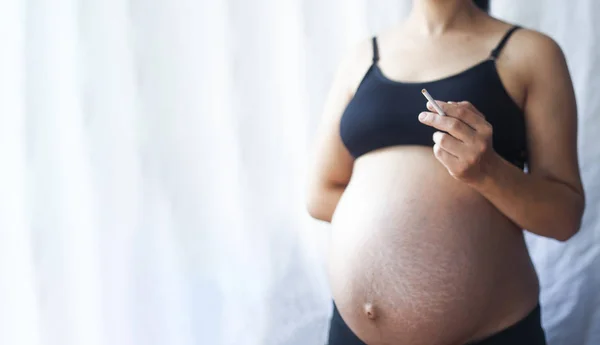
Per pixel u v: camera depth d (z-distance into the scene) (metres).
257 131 1.67
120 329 1.55
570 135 1.11
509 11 1.70
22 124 1.43
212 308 1.64
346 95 1.24
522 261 1.11
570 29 1.67
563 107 1.11
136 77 1.55
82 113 1.49
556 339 1.53
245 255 1.67
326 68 1.69
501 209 1.07
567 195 1.09
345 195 1.19
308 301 1.68
